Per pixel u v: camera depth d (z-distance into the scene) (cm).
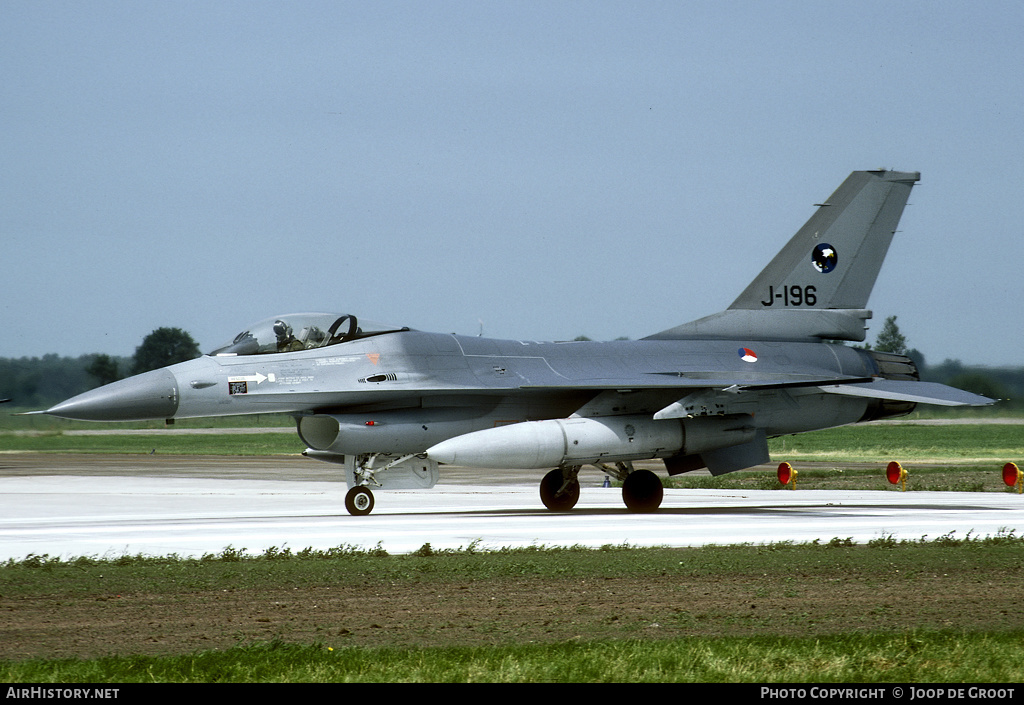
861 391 8462
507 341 8456
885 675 2827
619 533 6178
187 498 9762
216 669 2819
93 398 7156
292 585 4222
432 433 7812
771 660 2944
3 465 15950
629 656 2955
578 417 7944
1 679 2716
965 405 8594
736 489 11312
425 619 3578
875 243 9456
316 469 15100
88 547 5447
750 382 8038
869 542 5525
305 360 7619
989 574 4556
